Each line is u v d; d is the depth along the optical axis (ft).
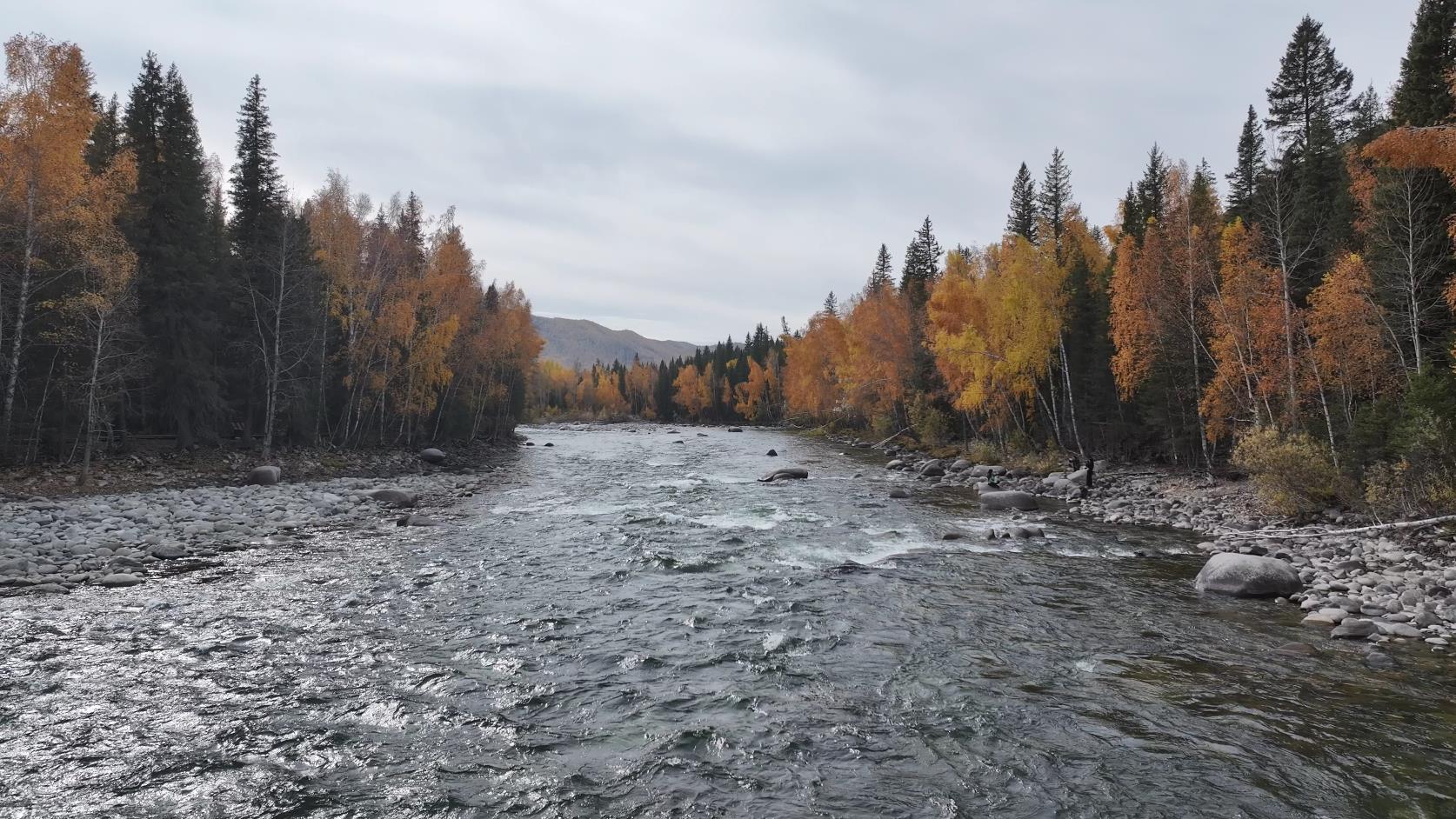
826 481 119.55
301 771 24.25
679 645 37.76
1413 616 40.65
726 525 75.20
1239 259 97.14
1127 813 21.84
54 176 82.84
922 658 35.99
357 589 48.62
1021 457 133.39
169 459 106.83
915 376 186.91
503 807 22.12
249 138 129.08
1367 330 76.23
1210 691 31.50
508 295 238.27
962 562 58.13
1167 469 120.78
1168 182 108.68
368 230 145.18
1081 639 38.96
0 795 22.48
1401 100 87.40
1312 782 23.61
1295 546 62.39
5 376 91.76
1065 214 168.25
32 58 81.41
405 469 134.10
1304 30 131.03
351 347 136.98
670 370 532.32
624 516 81.05
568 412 526.16
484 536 67.92
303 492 93.56
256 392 126.82
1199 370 111.75
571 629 40.32
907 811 22.02
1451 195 76.33
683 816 21.65
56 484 86.94
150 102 112.47
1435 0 84.23
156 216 111.34
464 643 37.83
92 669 33.40
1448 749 25.81
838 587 50.01
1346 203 97.81
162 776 23.79
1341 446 77.36
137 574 51.49
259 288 128.36
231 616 41.91
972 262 171.32
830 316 265.54
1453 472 58.95
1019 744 26.55
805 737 27.17
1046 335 126.41
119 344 100.07
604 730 27.71
